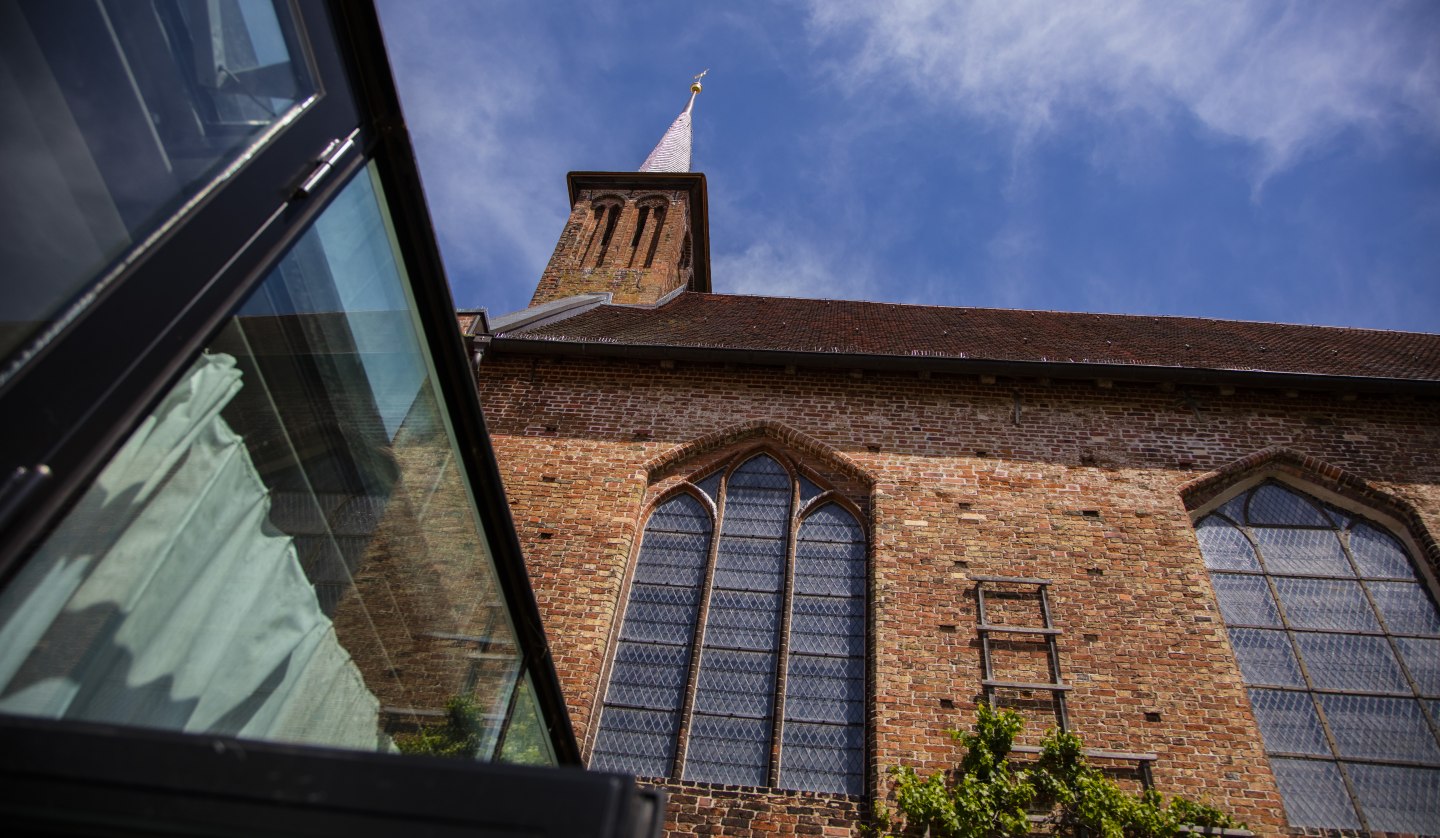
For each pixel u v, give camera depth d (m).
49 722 1.77
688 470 12.37
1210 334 16.72
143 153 2.70
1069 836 8.57
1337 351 15.48
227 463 3.16
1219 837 8.52
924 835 8.66
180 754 1.78
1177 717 9.40
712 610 10.94
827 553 11.41
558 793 1.81
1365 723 9.80
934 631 10.14
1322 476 11.92
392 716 4.37
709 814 9.09
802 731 9.84
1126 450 12.13
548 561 11.09
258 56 3.25
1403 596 10.91
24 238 2.31
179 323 2.59
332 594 3.93
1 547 1.97
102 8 2.79
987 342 15.28
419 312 4.48
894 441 12.32
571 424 12.79
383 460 4.32
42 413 2.11
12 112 2.46
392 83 3.85
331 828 1.74
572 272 23.64
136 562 2.65
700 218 27.67
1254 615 10.72
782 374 13.34
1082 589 10.52
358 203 3.77
